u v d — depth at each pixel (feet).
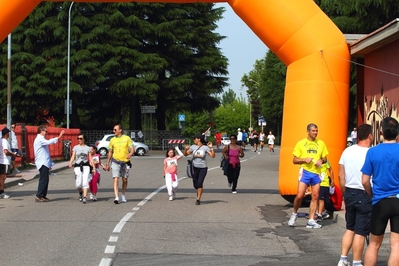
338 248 30.09
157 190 58.23
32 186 64.13
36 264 25.94
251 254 28.50
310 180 35.83
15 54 148.87
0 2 44.57
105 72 150.51
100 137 161.58
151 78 159.33
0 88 153.69
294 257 27.86
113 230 34.83
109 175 78.89
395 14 59.82
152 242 31.32
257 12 44.27
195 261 26.84
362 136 25.11
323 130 42.91
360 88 52.16
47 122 170.09
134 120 164.45
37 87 150.10
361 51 46.73
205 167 47.44
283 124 44.80
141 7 151.23
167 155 50.37
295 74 44.16
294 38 43.75
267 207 45.70
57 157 112.27
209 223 37.83
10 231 34.45
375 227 22.16
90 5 151.74
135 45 151.23
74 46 151.53
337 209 40.93
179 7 157.38
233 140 56.24
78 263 26.16
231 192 56.85
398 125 22.61
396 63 42.04
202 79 164.14
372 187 22.50
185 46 158.71
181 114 182.91
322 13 44.60
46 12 152.05
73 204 47.32
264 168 92.89
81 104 167.94
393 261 21.47
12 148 73.41
